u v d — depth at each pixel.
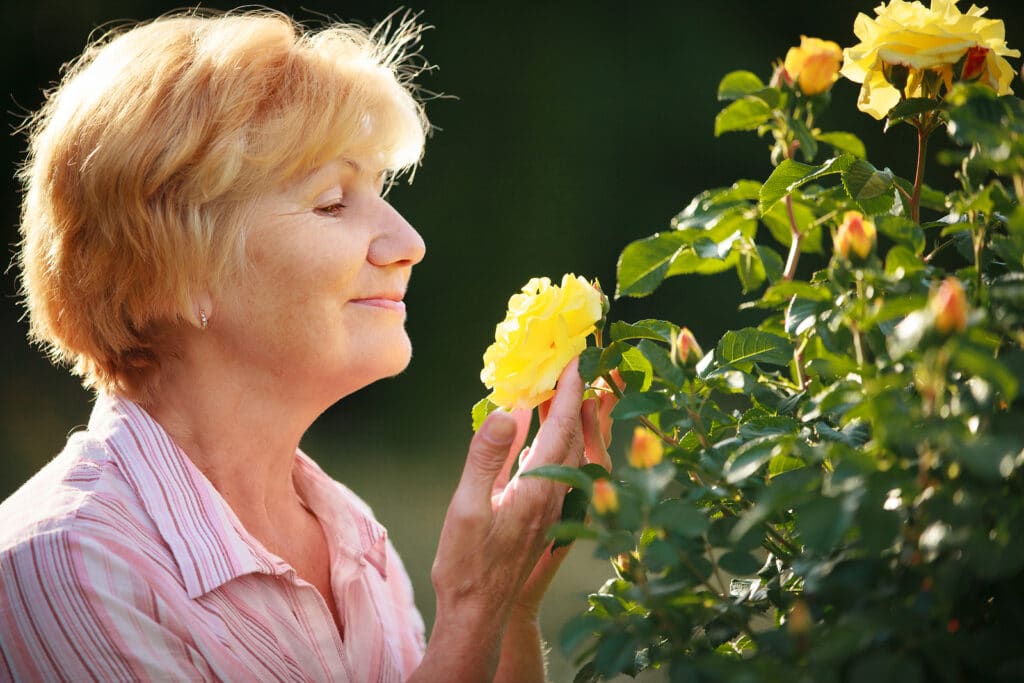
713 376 1.57
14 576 1.66
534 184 13.37
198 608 1.75
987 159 1.26
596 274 12.79
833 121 11.71
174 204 1.75
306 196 1.81
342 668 1.89
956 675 1.05
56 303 1.88
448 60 13.73
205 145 1.74
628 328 1.69
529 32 13.84
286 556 2.07
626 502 1.18
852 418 1.18
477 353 11.38
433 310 12.12
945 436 1.04
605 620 1.26
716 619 1.39
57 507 1.74
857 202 1.71
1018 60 11.48
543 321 1.75
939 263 5.86
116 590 1.67
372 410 10.30
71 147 1.80
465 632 1.80
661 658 1.33
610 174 13.37
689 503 1.34
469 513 1.76
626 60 13.67
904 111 1.58
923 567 1.13
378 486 8.45
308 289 1.81
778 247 9.70
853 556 1.20
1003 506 1.11
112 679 1.64
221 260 1.78
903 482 1.10
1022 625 1.11
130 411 1.89
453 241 12.92
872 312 1.26
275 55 1.82
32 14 12.57
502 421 1.77
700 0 13.66
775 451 1.24
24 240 1.96
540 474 1.29
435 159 13.40
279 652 1.80
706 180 13.37
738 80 1.72
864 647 1.11
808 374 1.68
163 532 1.77
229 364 1.89
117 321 1.85
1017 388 1.08
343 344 1.87
